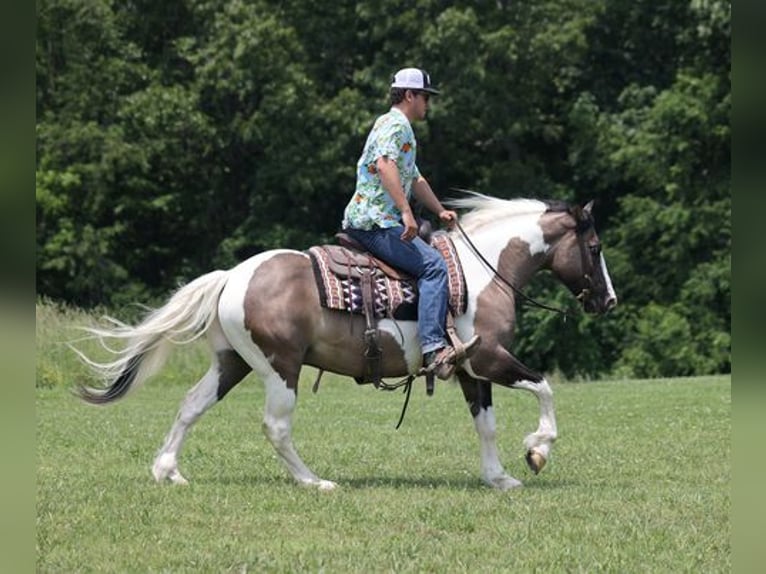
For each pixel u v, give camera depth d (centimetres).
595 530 952
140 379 1121
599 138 4200
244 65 4106
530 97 4200
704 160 4128
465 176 4419
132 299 4312
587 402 2150
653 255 4197
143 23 4553
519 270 1158
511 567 840
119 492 1083
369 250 1109
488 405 1164
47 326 2558
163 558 845
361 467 1302
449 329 1100
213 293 1110
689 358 3975
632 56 4497
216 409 2022
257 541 903
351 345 1102
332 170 4178
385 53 4166
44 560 834
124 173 4362
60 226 4238
